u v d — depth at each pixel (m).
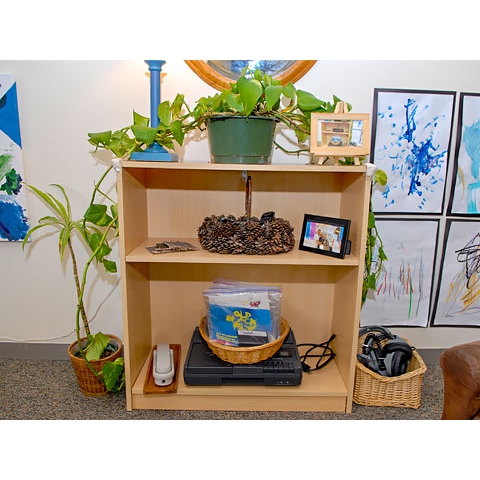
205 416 1.40
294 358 1.44
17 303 1.73
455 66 1.53
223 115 1.24
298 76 1.52
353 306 1.36
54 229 1.66
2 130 1.55
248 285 1.55
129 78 1.52
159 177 1.57
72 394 1.51
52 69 1.50
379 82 1.54
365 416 1.41
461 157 1.61
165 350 1.53
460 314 1.77
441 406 1.47
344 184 1.52
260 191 1.59
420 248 1.69
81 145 1.57
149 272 1.64
